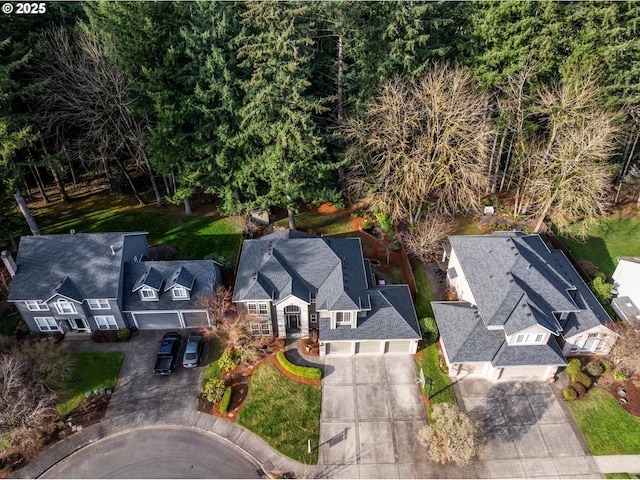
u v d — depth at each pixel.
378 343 35.09
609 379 33.66
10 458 29.34
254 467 28.92
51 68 44.34
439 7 46.12
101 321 37.16
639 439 30.05
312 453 29.50
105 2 39.16
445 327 34.72
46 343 34.03
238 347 34.78
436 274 42.69
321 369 34.38
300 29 40.44
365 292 35.19
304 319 35.50
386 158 42.53
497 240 37.28
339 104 47.41
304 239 37.22
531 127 46.72
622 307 36.84
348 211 50.47
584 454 29.34
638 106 45.50
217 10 40.03
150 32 38.94
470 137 42.75
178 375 34.38
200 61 40.22
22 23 42.91
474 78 45.62
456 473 28.42
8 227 40.78
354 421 31.22
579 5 44.56
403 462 29.03
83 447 30.06
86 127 48.84
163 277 37.19
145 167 54.84
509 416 31.38
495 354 32.44
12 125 39.44
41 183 50.84
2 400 28.42
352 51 44.22
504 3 42.41
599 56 43.50
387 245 45.44
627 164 49.75
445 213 48.22
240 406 32.22
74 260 36.53
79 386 33.56
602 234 47.69
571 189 42.00
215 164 43.81
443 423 28.30
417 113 41.16
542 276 34.09
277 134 40.84
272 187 42.94
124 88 43.56
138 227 48.19
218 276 39.50
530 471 28.48
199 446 30.03
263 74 39.84
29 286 35.66
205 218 49.50
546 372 33.38
